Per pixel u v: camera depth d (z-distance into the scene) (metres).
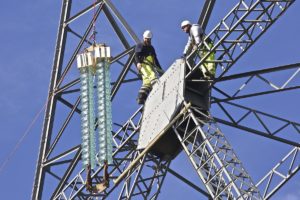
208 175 32.28
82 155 35.72
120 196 35.41
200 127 33.06
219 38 33.66
